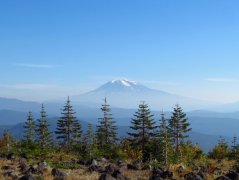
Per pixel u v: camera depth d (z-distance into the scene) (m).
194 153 66.62
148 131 78.25
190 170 32.84
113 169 31.67
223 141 74.50
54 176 26.91
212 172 32.88
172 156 59.00
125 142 81.06
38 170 28.27
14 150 49.31
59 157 48.12
